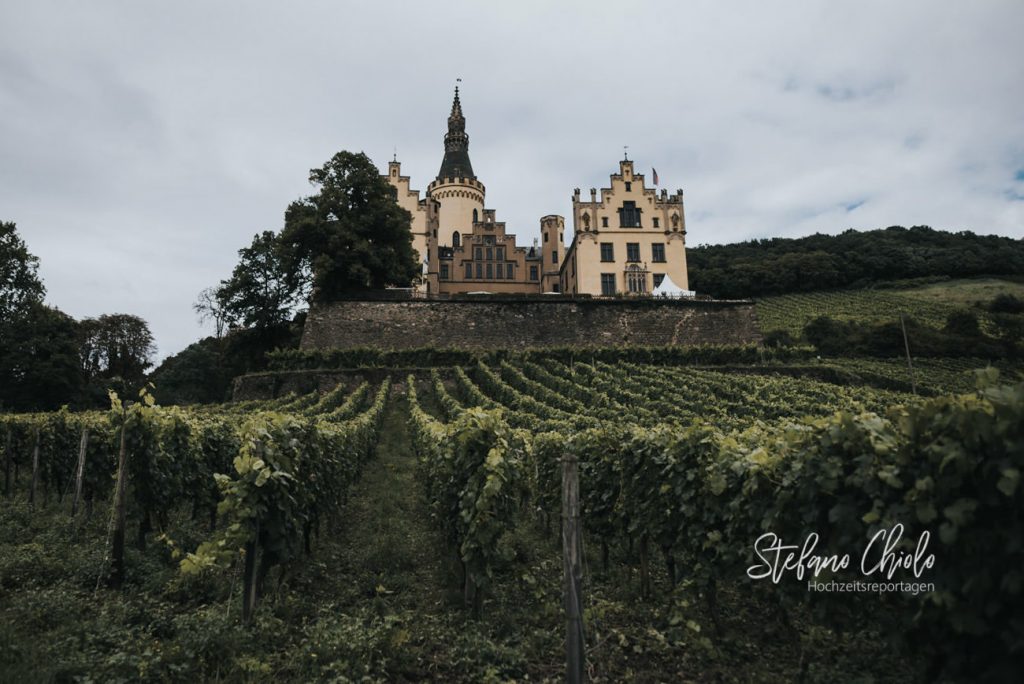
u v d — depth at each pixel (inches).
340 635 225.9
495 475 291.3
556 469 437.4
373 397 1362.0
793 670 219.8
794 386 1227.9
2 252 1771.7
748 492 233.5
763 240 4857.3
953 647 163.5
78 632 228.7
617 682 215.0
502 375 1469.0
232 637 225.9
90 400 1813.5
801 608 274.1
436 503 380.5
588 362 1577.3
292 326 1964.8
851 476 188.2
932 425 166.6
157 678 199.5
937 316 2770.7
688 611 267.1
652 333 1771.7
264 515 272.7
